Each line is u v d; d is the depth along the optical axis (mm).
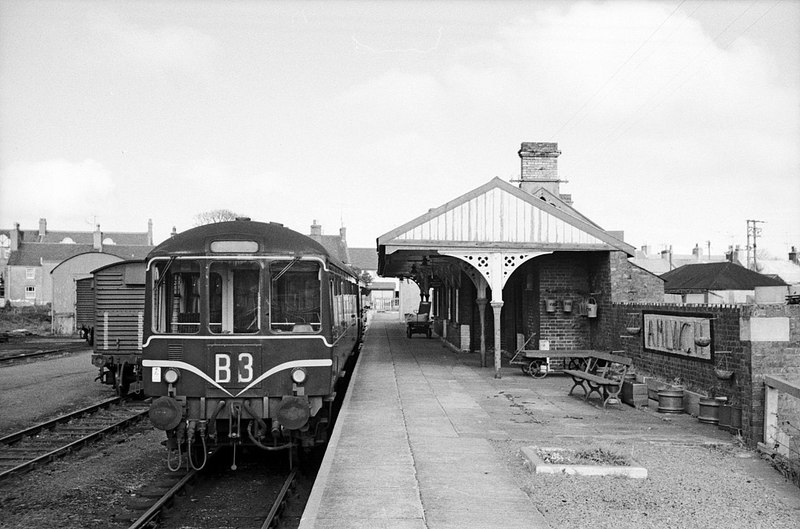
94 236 71312
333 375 9219
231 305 8766
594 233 16391
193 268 8797
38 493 8586
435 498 6633
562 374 17000
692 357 11570
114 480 9172
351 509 6281
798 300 11758
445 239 16406
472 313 24156
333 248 75250
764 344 9188
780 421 8859
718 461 8273
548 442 9141
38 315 50312
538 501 6648
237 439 8742
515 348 21438
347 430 9891
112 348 15836
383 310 76562
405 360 20625
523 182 24922
